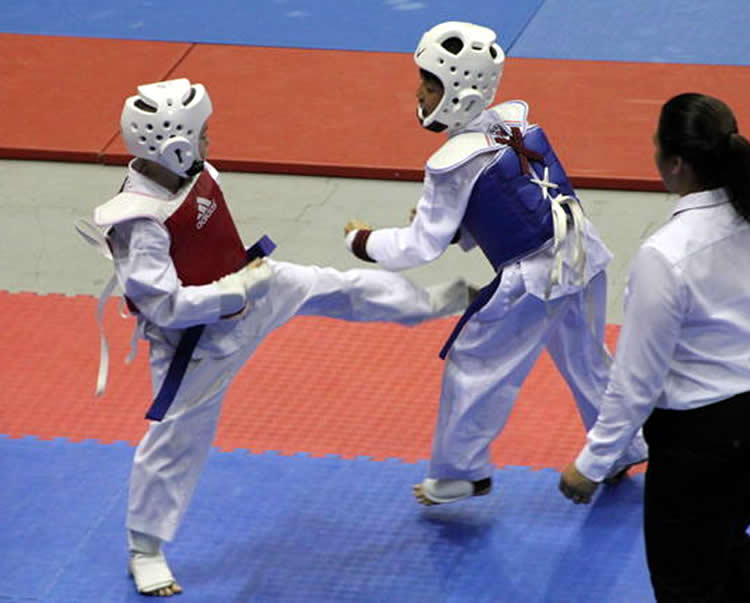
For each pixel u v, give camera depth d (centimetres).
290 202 2031
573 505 1370
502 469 1427
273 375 1603
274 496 1394
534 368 1596
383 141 2169
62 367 1628
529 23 2592
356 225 1277
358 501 1385
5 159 2183
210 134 2202
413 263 1215
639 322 967
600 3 2669
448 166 1168
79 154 2158
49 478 1423
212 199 1165
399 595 1255
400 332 1684
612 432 1006
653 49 2470
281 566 1298
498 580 1270
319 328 1694
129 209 1109
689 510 1015
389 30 2591
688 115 954
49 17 2686
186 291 1132
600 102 2272
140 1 2759
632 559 1291
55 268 1861
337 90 2355
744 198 953
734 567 1076
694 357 988
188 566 1298
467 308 1258
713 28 2544
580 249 1213
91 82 2403
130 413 1540
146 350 1661
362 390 1572
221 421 1517
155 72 2439
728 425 989
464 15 2641
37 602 1248
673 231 964
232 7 2717
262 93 2350
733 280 969
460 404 1265
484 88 1177
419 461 1445
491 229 1202
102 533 1343
